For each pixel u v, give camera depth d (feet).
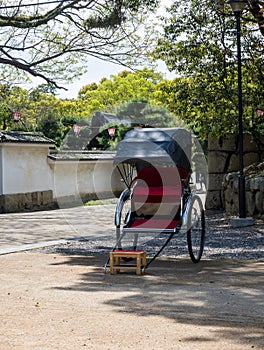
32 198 77.61
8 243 39.40
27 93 70.95
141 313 19.48
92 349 15.74
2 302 21.24
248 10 49.47
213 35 53.72
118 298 21.79
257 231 40.65
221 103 53.67
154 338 16.67
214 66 53.62
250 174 50.78
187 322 18.28
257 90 53.52
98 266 29.30
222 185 55.83
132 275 26.66
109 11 52.75
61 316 19.17
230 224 45.44
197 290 22.99
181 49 54.08
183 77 55.52
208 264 29.32
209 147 58.23
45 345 16.10
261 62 52.54
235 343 16.15
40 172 79.56
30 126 104.63
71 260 31.30
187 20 53.72
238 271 27.07
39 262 30.60
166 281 25.07
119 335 16.98
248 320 18.44
